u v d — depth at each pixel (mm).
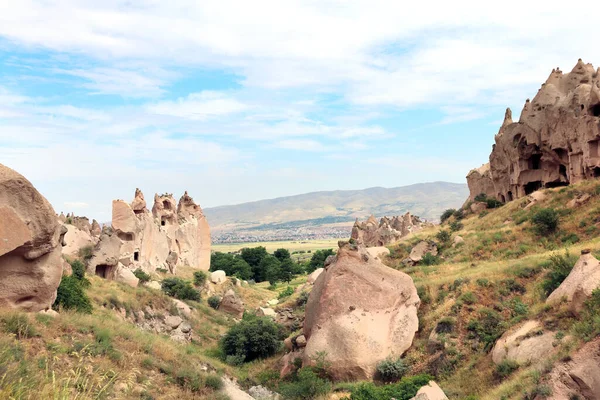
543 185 58312
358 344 27641
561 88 60469
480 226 54375
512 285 30766
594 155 49312
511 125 63656
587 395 17125
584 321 20125
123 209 59594
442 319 29047
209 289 66062
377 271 31500
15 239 18297
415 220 95625
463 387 23359
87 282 36031
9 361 14031
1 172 18141
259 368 32312
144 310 38469
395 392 22062
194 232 87312
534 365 20078
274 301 66812
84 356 17672
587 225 41875
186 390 19234
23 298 19406
